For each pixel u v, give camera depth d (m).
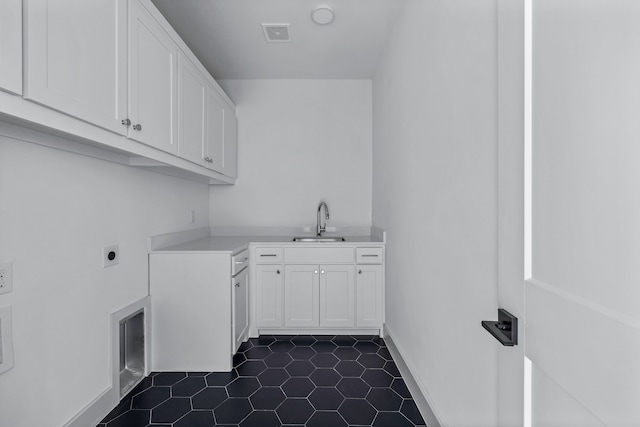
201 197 3.27
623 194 0.45
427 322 1.76
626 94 0.44
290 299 2.90
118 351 1.87
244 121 3.49
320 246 2.88
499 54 0.78
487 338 1.12
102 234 1.78
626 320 0.44
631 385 0.43
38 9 1.03
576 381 0.53
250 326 2.88
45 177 1.41
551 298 0.60
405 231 2.20
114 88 1.41
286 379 2.13
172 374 2.21
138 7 1.59
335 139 3.48
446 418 1.50
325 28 2.50
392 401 1.89
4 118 1.07
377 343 2.75
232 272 2.29
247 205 3.50
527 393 0.69
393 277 2.56
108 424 1.68
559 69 0.58
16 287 1.29
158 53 1.79
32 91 1.01
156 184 2.37
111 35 1.39
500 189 0.79
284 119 3.49
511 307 0.74
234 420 1.72
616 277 0.46
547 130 0.61
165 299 2.24
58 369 1.48
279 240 3.04
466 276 1.29
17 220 1.29
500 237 0.80
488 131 1.12
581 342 0.52
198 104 2.36
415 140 1.96
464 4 1.30
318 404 1.86
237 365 2.34
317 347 2.66
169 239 2.50
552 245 0.60
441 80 1.55
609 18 0.47
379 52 2.90
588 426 0.52
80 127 1.24
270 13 2.31
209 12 2.30
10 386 1.27
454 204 1.41
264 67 3.21
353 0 2.17
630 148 0.44
